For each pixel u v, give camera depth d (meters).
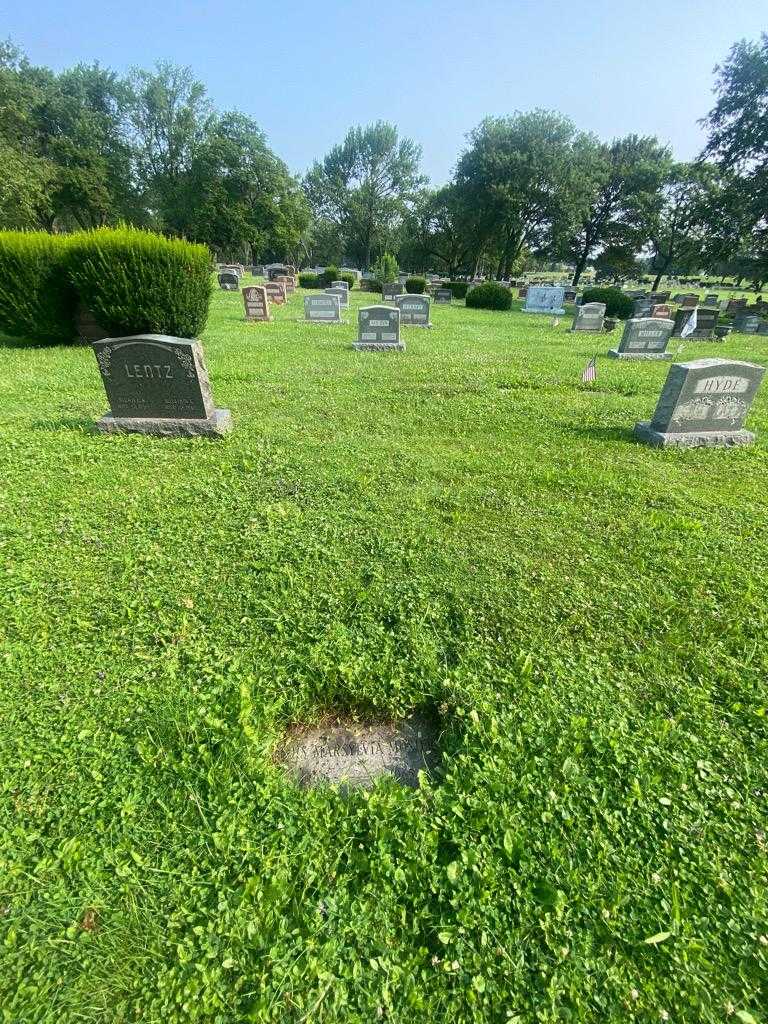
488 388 8.08
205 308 10.38
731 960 1.55
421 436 5.83
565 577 3.27
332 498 4.22
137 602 2.88
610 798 1.98
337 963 1.51
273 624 2.78
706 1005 1.45
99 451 4.89
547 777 2.04
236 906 1.63
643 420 6.59
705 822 1.91
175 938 1.55
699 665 2.62
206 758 2.06
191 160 46.66
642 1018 1.43
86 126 43.69
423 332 15.60
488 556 3.46
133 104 47.75
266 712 2.29
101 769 2.01
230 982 1.47
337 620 2.82
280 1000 1.43
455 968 1.50
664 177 41.44
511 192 39.34
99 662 2.48
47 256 9.27
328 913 1.62
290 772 2.18
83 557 3.27
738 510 4.27
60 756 2.04
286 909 1.64
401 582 3.15
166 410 5.39
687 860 1.79
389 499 4.23
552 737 2.21
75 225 50.19
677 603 3.06
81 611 2.81
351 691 2.46
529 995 1.46
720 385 5.63
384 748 2.32
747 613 3.01
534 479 4.74
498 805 1.93
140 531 3.60
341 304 23.47
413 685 2.49
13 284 9.16
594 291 25.08
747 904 1.68
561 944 1.56
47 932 1.56
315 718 2.43
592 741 2.19
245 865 1.74
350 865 1.75
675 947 1.57
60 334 9.92
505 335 15.68
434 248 56.75
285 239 48.88
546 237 44.69
